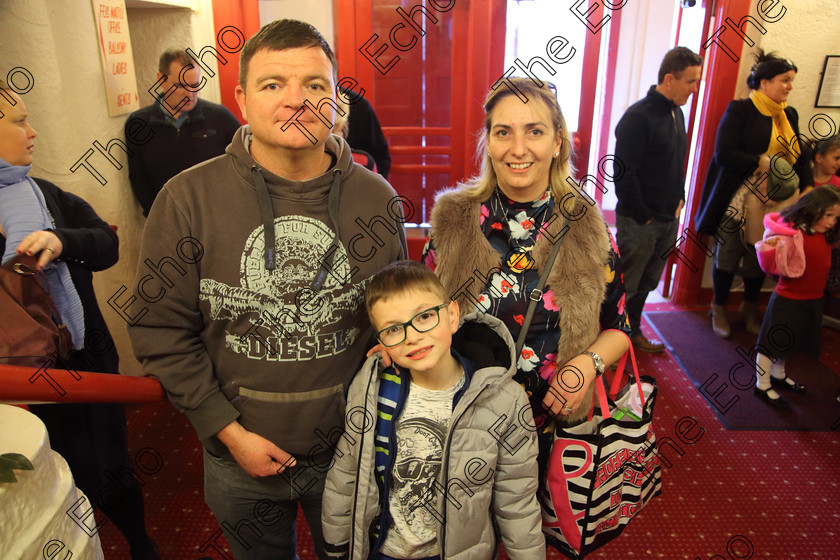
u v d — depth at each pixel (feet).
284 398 3.91
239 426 3.88
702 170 11.82
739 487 7.52
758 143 10.09
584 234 4.26
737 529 6.83
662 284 13.89
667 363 10.48
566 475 4.18
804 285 8.65
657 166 9.64
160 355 3.76
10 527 2.44
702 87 12.26
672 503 7.22
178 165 8.53
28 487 2.56
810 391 9.62
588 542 4.28
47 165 6.97
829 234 8.45
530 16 13.24
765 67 9.72
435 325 3.64
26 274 4.28
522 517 3.96
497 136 4.15
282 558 4.63
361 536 3.81
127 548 6.31
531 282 4.29
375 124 10.40
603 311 4.60
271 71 3.36
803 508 7.18
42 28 6.59
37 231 4.58
